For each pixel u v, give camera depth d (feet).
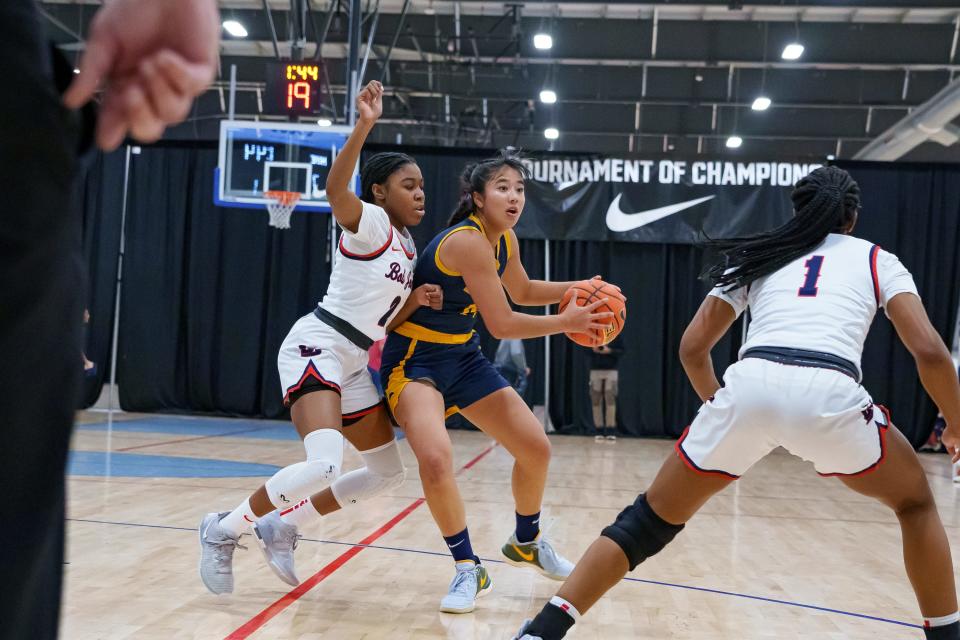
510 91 46.19
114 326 40.04
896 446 6.63
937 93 40.06
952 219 36.91
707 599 10.12
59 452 2.41
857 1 37.81
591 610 9.47
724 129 48.91
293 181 32.27
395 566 11.31
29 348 2.25
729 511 17.94
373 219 9.36
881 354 37.50
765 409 6.54
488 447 30.86
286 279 39.52
